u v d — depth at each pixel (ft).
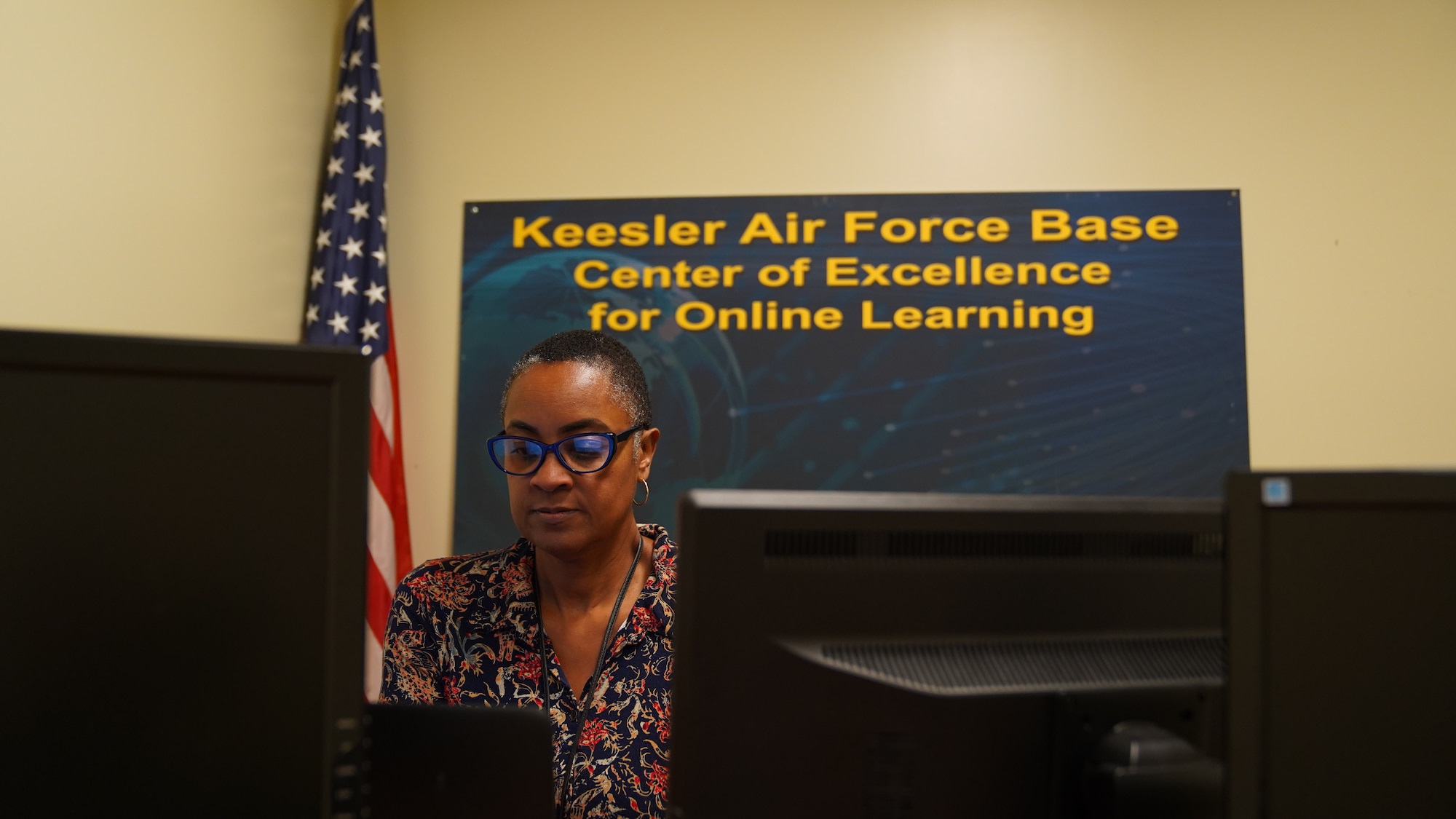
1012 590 2.21
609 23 8.79
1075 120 8.44
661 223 8.62
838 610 2.11
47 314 5.42
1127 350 8.27
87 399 1.97
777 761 2.06
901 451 8.36
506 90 8.80
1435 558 2.08
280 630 1.99
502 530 8.43
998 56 8.53
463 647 3.72
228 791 1.95
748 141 8.63
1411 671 2.06
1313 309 8.17
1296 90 8.30
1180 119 8.37
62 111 5.53
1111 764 2.18
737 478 8.43
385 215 8.46
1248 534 2.07
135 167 6.14
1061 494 8.23
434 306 8.68
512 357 8.59
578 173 8.71
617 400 3.65
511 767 2.48
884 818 2.08
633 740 3.42
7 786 1.91
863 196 8.52
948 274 8.43
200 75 6.81
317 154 8.51
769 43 8.68
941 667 2.14
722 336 8.53
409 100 8.82
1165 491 8.18
